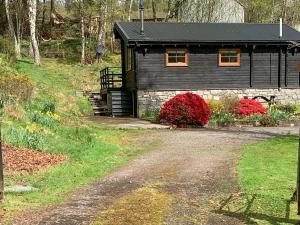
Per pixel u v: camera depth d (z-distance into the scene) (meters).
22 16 43.34
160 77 24.20
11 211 7.25
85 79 34.00
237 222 7.08
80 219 6.96
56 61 38.97
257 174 10.38
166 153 13.29
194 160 12.13
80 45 44.44
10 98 15.14
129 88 25.72
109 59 41.78
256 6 53.53
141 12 24.08
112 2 44.47
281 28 25.31
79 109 25.08
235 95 23.98
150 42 23.45
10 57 29.28
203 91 24.75
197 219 7.14
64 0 56.47
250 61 25.33
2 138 11.77
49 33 49.03
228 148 14.10
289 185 9.43
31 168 10.09
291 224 7.07
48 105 17.56
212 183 9.52
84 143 13.70
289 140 15.75
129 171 10.72
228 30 26.28
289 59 25.77
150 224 6.80
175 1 46.47
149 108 24.06
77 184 9.29
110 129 18.36
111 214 7.24
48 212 7.30
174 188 9.07
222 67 25.00
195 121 19.77
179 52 24.41
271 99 24.98
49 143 12.69
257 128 19.61
